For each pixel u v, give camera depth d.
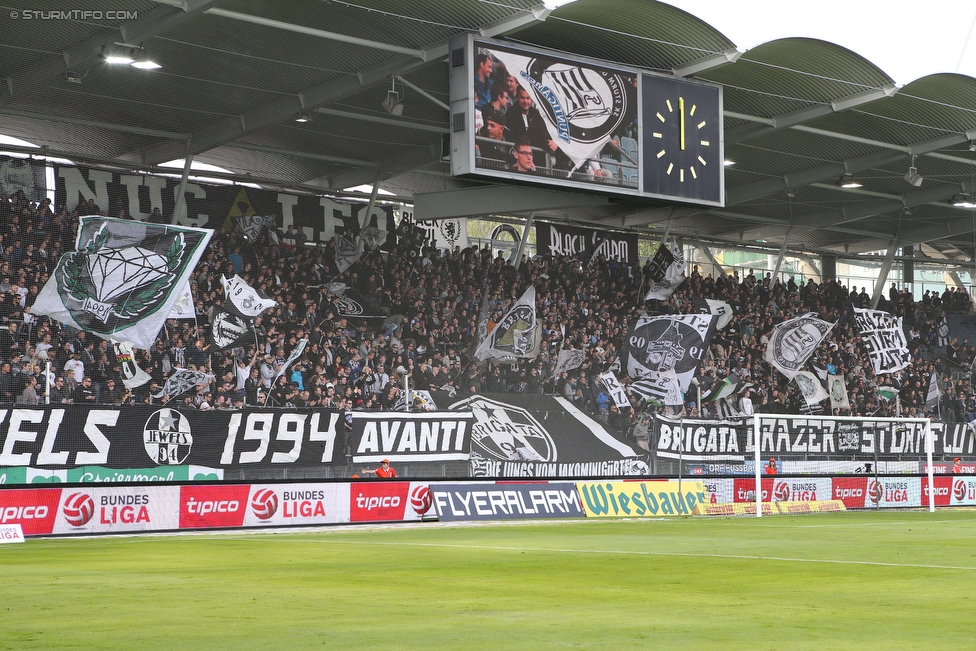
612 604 7.62
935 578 9.70
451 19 21.45
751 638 5.90
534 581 9.46
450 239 30.05
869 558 12.16
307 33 20.47
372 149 28.53
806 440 30.33
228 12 19.56
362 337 27.09
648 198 24.11
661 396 30.41
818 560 11.87
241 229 26.16
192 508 18.52
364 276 27.80
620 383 30.36
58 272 22.91
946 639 5.91
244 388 24.77
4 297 22.22
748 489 25.47
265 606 7.53
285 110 24.77
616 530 18.34
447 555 12.80
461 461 25.00
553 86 22.88
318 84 23.95
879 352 36.38
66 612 7.21
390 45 21.83
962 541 15.19
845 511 26.34
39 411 19.97
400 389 26.23
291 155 28.58
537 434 26.31
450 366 28.06
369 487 20.45
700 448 27.64
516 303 29.58
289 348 25.77
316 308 26.72
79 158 26.73
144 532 17.97
